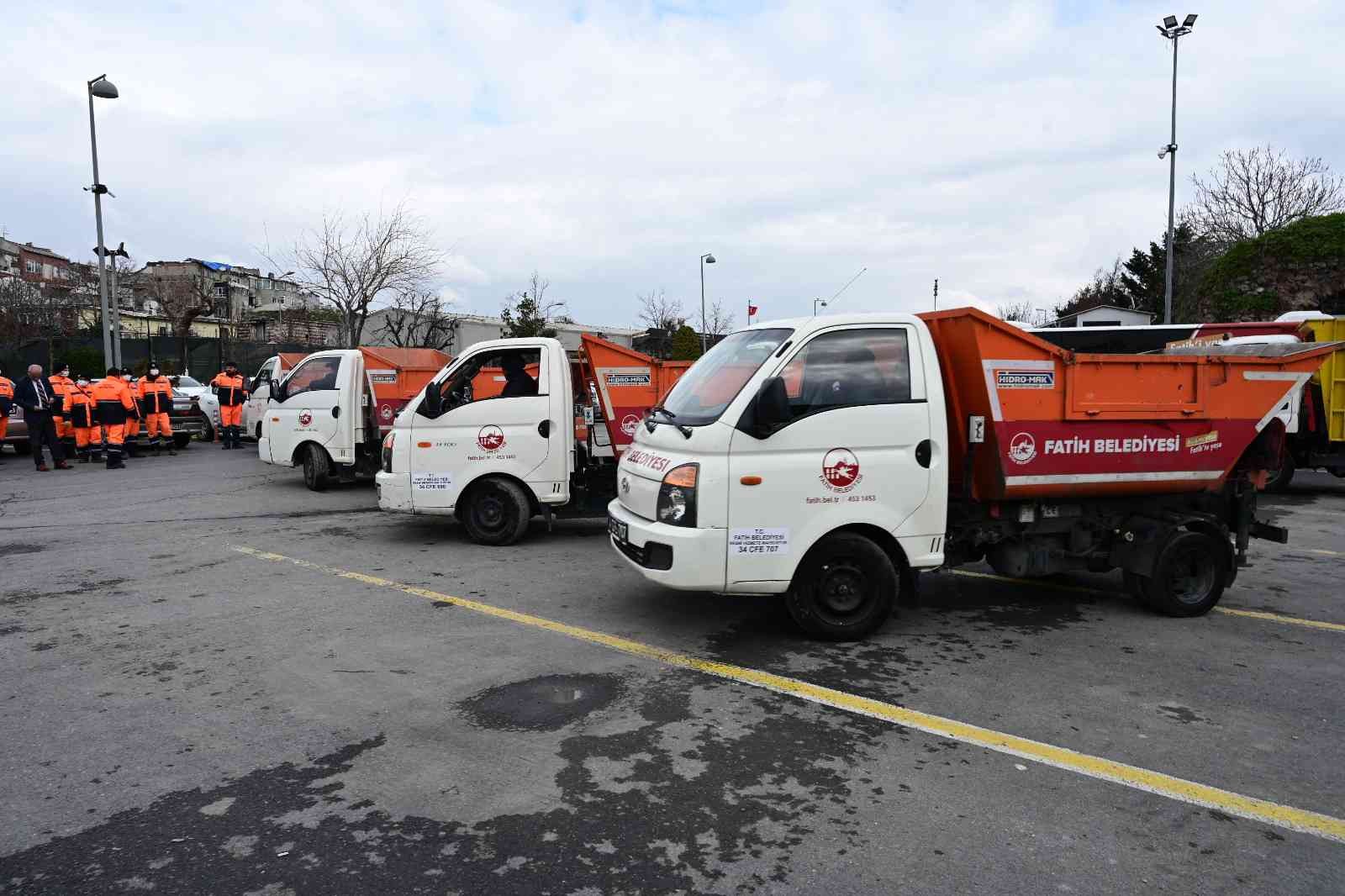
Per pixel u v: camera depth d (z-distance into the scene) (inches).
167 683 180.2
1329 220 889.5
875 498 201.6
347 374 468.8
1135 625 226.7
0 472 605.9
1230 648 207.0
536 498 322.0
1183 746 151.6
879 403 201.3
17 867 112.6
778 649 203.9
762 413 186.2
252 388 780.0
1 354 1213.7
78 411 641.6
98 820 124.7
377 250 1130.0
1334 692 177.9
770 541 196.5
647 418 232.8
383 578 274.8
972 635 217.3
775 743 151.4
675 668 190.2
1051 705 170.1
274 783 136.2
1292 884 110.2
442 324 1267.2
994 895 107.1
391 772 139.8
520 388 324.8
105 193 845.2
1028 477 214.1
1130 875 111.8
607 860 114.2
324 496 466.3
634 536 207.8
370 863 113.3
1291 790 135.6
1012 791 134.5
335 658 196.2
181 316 1856.5
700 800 130.6
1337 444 460.8
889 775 139.6
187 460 684.1
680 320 1748.3
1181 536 228.7
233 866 112.9
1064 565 235.3
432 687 178.4
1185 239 1497.3
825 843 118.8
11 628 220.2
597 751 147.9
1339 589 264.4
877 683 182.1
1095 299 2095.2
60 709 166.7
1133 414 219.9
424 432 322.3
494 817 125.3
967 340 207.0
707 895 106.7
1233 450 231.0
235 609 237.6
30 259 2437.3
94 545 331.0
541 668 189.8
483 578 274.7
